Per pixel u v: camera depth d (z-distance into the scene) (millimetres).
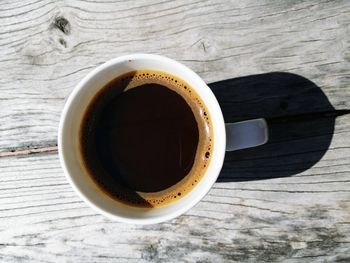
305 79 217
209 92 185
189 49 219
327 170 215
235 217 217
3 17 223
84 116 204
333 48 216
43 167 221
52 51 222
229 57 218
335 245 214
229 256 217
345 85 215
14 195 221
